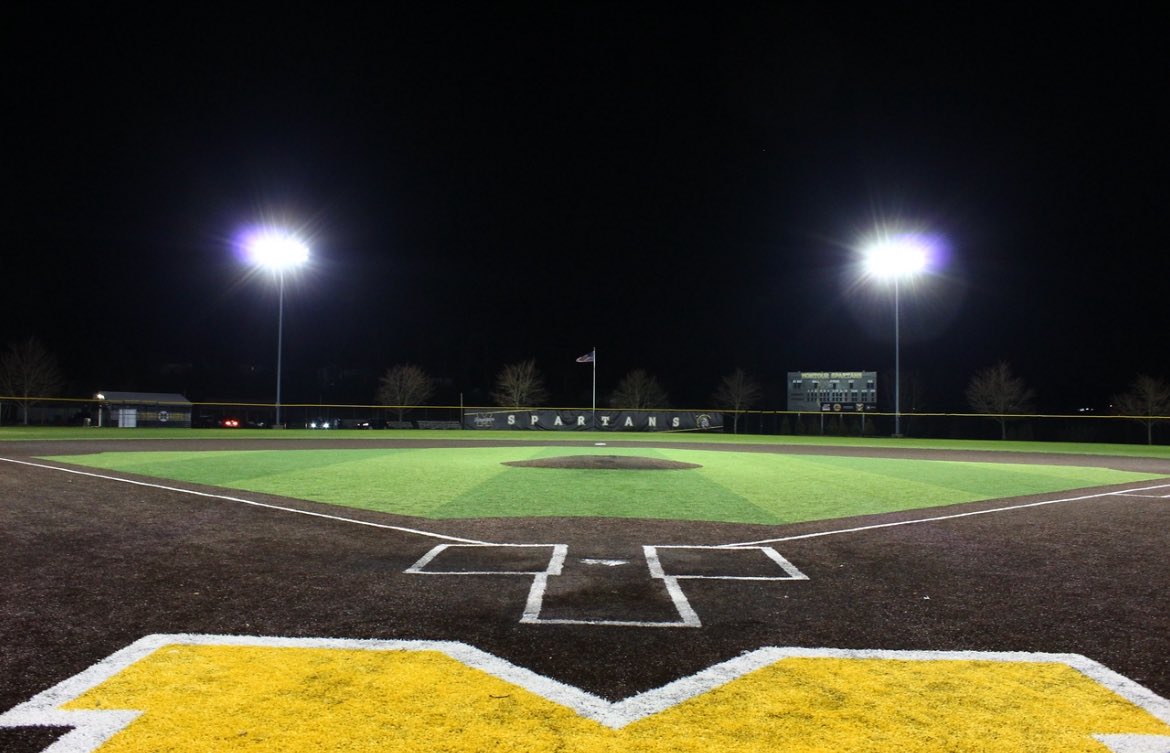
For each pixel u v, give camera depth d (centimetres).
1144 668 411
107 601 528
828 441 3594
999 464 2066
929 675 397
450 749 307
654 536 830
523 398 5447
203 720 334
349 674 390
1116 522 959
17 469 1484
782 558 709
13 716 336
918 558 714
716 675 394
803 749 310
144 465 1656
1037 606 538
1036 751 311
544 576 620
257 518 920
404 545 756
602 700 359
